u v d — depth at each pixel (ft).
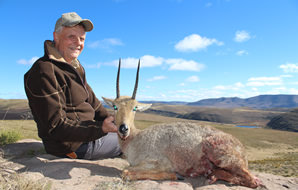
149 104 4.18
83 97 4.09
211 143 3.31
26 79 3.80
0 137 5.23
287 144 69.87
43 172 3.24
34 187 2.55
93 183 2.91
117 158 4.79
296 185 3.42
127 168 3.31
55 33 4.14
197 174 3.47
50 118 3.46
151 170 3.31
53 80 3.52
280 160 37.32
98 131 3.75
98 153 4.39
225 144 3.27
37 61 3.66
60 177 3.09
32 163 3.84
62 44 4.13
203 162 3.42
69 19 3.96
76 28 4.09
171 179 3.31
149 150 3.52
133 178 3.14
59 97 3.56
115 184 2.78
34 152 4.72
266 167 25.72
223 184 3.16
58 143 3.85
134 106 3.88
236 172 3.22
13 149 4.75
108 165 4.08
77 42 4.16
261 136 85.66
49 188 2.56
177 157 3.47
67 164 3.67
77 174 3.26
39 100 3.42
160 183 2.99
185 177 3.51
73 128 3.59
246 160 3.46
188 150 3.44
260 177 3.76
